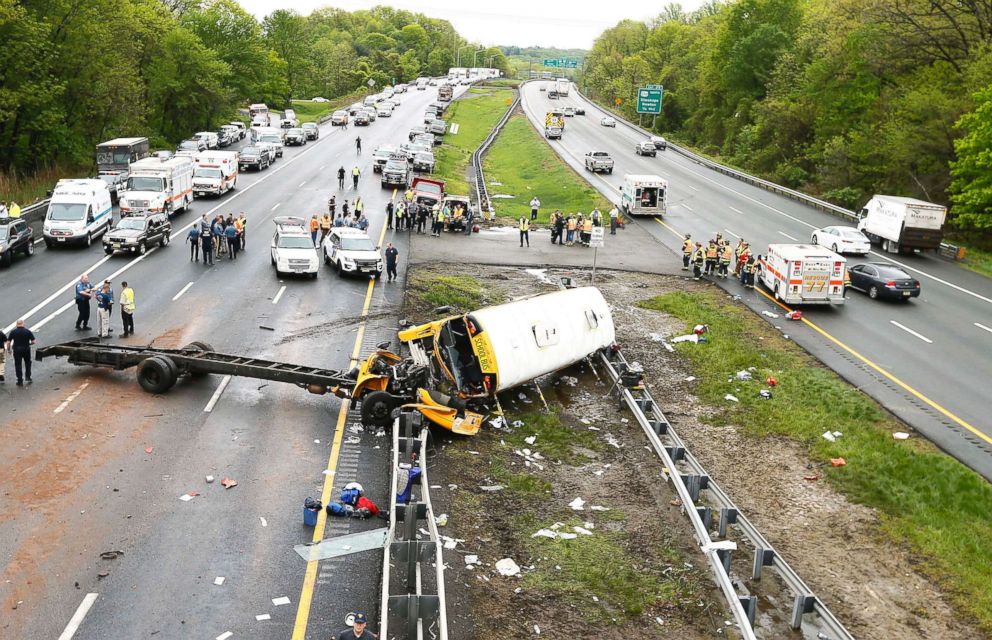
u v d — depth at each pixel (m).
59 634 12.26
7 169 61.78
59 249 39.00
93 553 14.43
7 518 15.37
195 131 94.25
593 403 24.03
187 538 15.10
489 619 13.38
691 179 73.44
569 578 14.85
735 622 13.85
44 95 59.38
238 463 18.25
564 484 18.80
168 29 93.12
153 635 12.37
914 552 16.98
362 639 11.76
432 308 32.34
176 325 28.12
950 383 26.78
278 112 128.75
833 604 15.00
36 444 18.53
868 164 65.12
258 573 14.17
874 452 21.36
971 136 47.06
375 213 51.50
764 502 18.91
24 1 61.56
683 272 41.38
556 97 153.75
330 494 17.11
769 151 84.19
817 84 75.94
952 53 61.97
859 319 34.12
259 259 39.09
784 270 35.28
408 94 151.88
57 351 22.92
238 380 23.52
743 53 101.88
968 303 36.91
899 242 46.00
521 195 66.44
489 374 21.78
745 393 25.47
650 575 15.13
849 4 73.50
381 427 20.75
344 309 31.53
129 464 17.86
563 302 24.80
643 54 180.50
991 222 46.75
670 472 18.25
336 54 183.00
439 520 16.45
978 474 20.50
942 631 14.45
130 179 45.69
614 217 49.97
